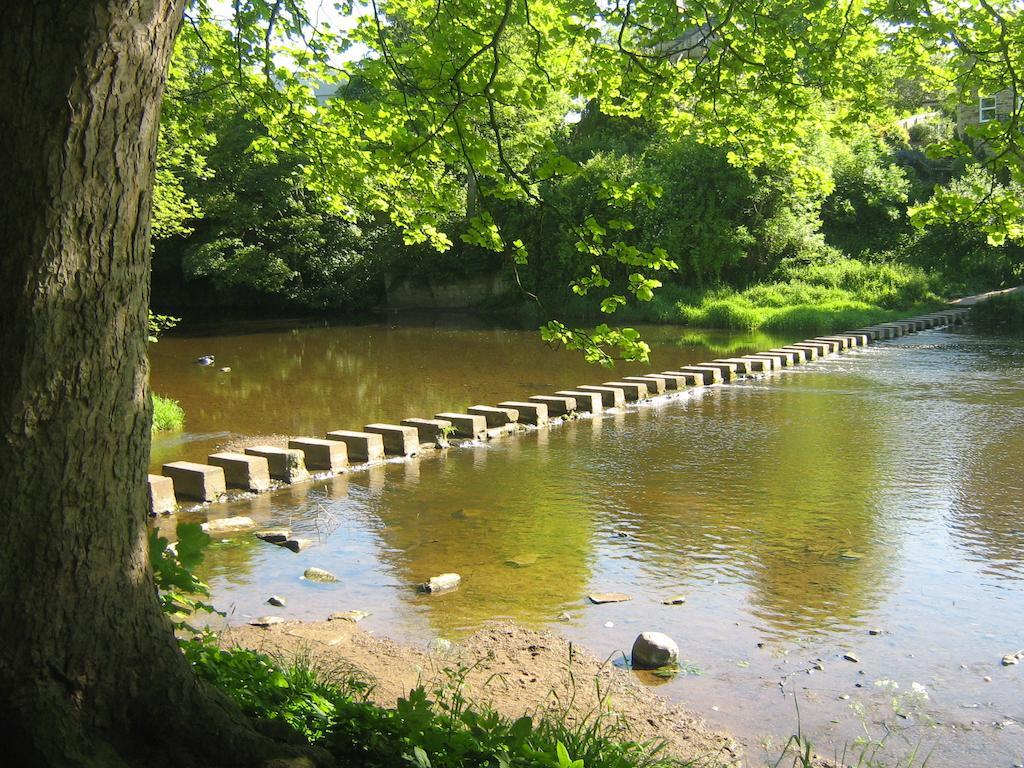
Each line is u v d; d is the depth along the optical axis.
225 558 7.84
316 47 9.40
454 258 39.34
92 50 2.58
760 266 38.84
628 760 4.12
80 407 2.75
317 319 36.84
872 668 5.81
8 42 2.52
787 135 9.15
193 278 38.06
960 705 5.33
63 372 2.70
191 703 3.01
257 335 30.62
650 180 37.00
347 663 5.50
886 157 44.66
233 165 33.62
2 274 2.62
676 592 7.10
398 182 9.04
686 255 37.78
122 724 2.87
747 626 6.45
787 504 9.68
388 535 8.56
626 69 8.62
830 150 39.97
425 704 3.64
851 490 10.26
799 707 5.28
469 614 6.61
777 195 37.53
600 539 8.45
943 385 18.31
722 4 8.30
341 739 3.53
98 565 2.83
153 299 40.62
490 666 5.67
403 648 5.92
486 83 6.27
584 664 5.77
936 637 6.29
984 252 41.12
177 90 12.37
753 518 9.16
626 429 14.18
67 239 2.66
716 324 32.88
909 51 8.40
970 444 12.68
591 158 38.28
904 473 11.05
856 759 4.71
